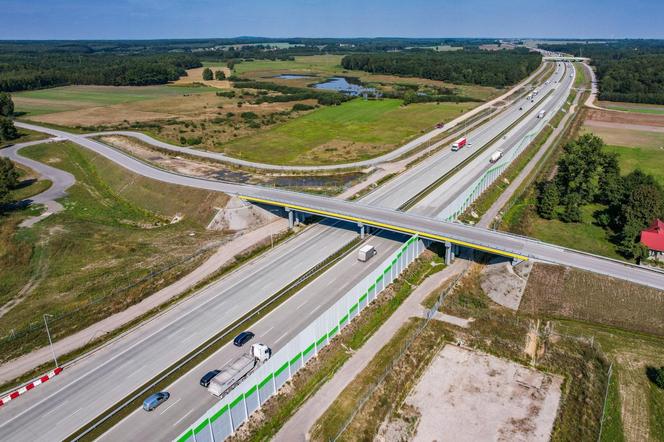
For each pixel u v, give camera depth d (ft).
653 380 192.24
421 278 269.85
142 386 189.88
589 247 308.60
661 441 165.99
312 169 460.55
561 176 387.75
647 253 281.54
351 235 318.86
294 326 223.51
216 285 263.29
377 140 566.77
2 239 324.39
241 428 170.91
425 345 216.13
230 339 215.92
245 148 542.16
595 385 189.98
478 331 223.71
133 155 510.58
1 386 192.44
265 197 351.67
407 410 182.50
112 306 245.65
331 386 192.03
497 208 369.71
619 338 216.74
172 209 380.17
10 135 591.37
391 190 385.91
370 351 211.41
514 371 200.95
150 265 285.84
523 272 258.57
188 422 170.91
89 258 302.04
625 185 349.61
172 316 236.02
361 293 231.71
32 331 226.58
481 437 170.50
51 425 172.24
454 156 481.46
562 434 170.71
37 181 458.50
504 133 575.79
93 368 201.46
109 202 414.82
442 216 316.81
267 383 181.06
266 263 285.84
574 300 239.91
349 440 168.55
